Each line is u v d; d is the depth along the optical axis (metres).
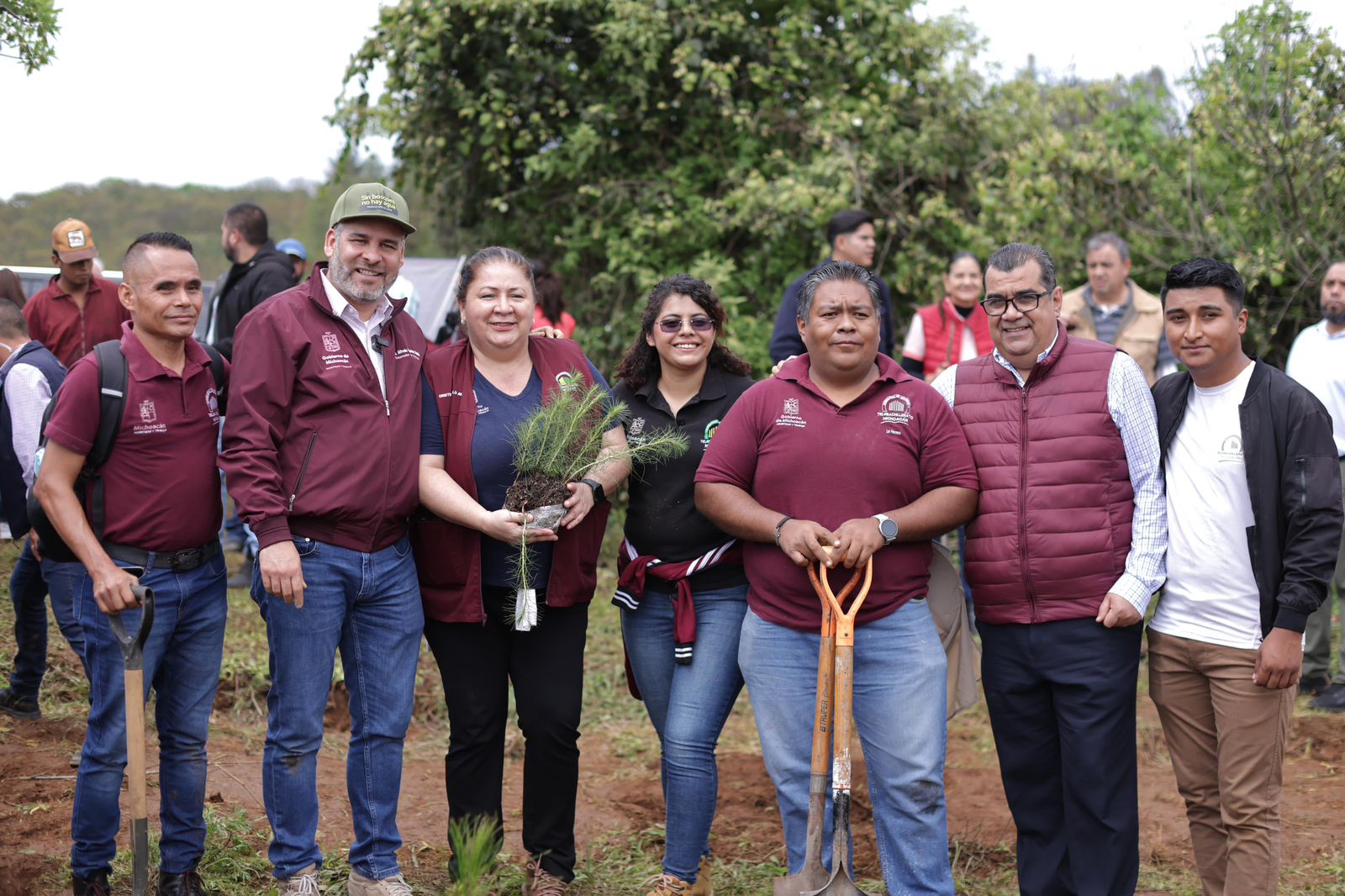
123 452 3.43
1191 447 3.57
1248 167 8.66
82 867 3.60
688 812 3.84
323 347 3.54
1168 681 3.67
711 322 3.97
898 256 9.29
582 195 9.66
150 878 3.85
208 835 4.20
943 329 6.66
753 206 9.04
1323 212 8.39
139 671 3.28
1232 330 3.48
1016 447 3.65
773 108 9.55
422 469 3.73
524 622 3.67
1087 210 9.01
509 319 3.78
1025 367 3.69
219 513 3.65
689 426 3.99
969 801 5.16
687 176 9.51
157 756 4.92
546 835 3.88
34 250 12.76
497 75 9.46
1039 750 3.74
